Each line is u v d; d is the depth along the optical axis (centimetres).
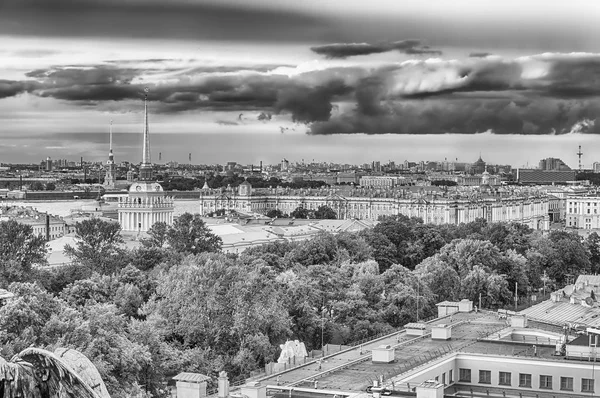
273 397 18338
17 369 4972
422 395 16788
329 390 18412
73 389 5009
